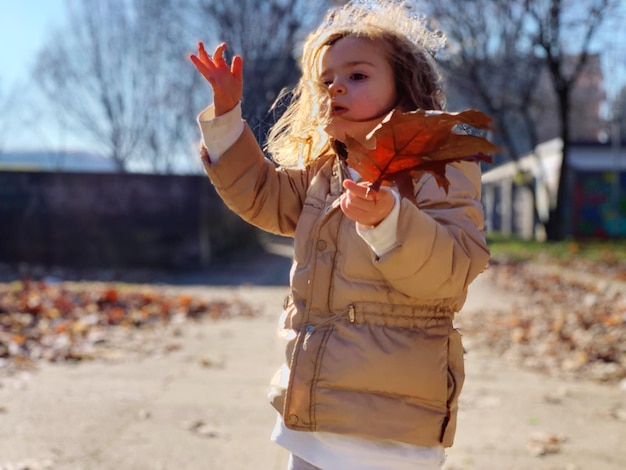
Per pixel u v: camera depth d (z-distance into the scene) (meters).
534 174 31.30
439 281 1.86
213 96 2.17
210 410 4.56
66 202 14.95
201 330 7.63
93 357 6.00
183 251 15.05
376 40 2.14
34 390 4.90
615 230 28.64
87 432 4.07
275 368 5.80
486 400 4.94
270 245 26.36
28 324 7.18
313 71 2.22
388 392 1.99
